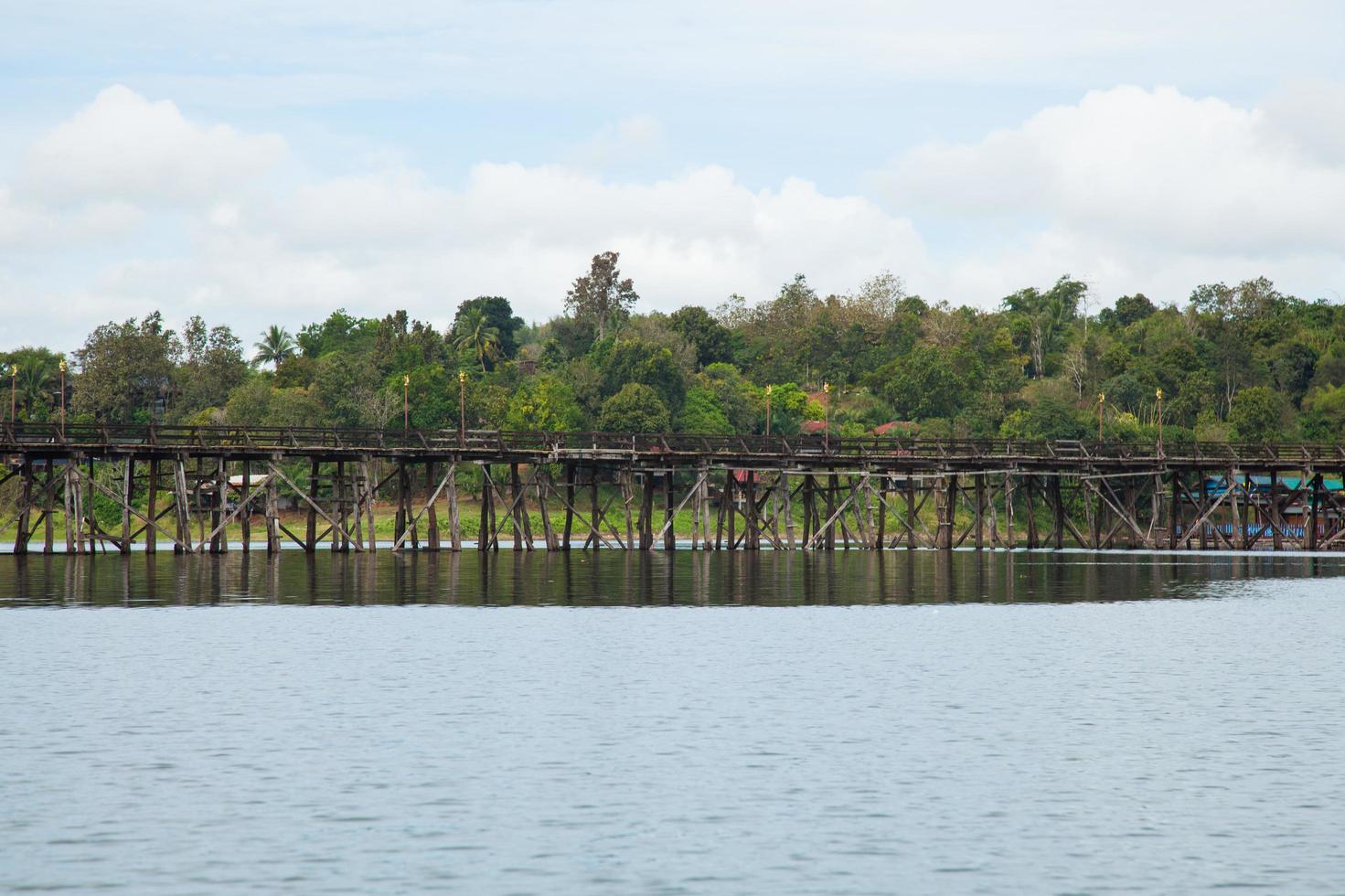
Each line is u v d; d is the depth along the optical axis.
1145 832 29.50
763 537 148.75
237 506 106.44
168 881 26.22
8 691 43.75
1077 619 65.31
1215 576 93.38
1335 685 46.59
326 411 190.00
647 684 45.88
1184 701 43.44
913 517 121.19
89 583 79.69
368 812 30.58
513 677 46.97
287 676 47.12
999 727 39.31
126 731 38.06
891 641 56.78
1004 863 27.52
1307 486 142.00
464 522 159.88
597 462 114.31
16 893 25.56
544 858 27.66
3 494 151.50
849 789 32.56
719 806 31.12
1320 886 26.34
